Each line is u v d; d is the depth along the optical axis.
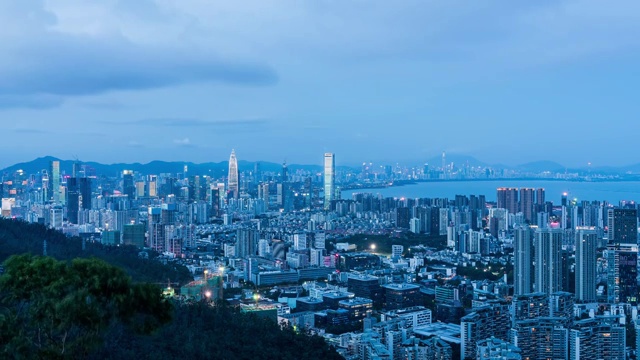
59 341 71.75
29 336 71.50
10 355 67.50
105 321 69.94
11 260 71.31
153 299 73.25
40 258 71.88
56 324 68.44
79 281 69.25
